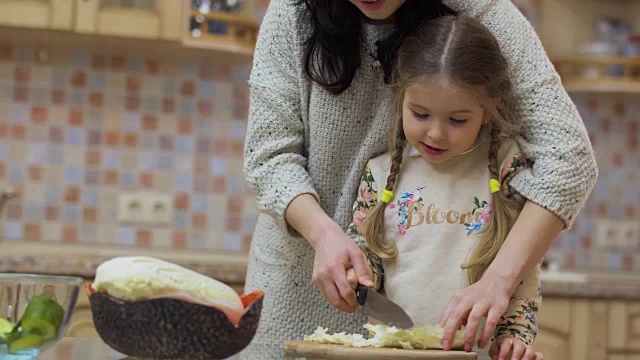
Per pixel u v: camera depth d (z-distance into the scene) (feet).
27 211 9.53
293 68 4.72
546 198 4.21
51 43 9.48
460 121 4.22
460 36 4.22
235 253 9.84
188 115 9.80
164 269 3.13
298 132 4.78
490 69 4.19
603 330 8.28
